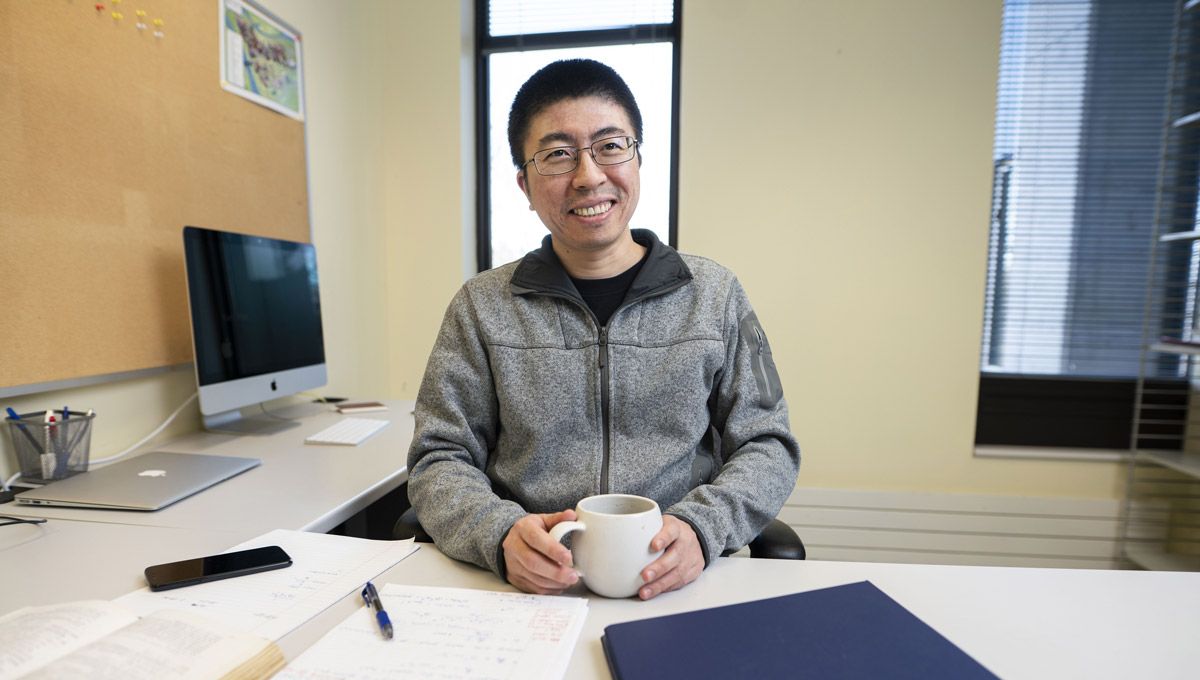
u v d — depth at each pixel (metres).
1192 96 2.01
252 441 1.35
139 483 0.97
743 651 0.49
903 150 2.04
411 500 0.84
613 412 0.90
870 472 2.14
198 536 0.79
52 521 0.84
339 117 2.01
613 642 0.50
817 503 2.12
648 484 0.87
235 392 1.31
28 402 1.05
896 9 2.01
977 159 2.01
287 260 1.55
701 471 0.93
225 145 1.49
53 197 1.07
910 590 0.63
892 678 0.45
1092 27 2.05
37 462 1.00
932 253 2.05
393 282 2.35
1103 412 2.12
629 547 0.60
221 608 0.58
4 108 0.99
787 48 2.06
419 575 0.68
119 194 1.20
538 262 0.94
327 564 0.69
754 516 0.78
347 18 2.06
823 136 2.07
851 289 2.10
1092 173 2.08
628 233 0.97
